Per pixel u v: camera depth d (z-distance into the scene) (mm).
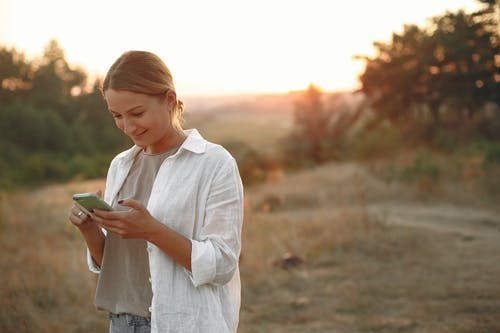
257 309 5344
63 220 10031
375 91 27016
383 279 6078
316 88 36812
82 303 5184
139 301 1831
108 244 1906
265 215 9539
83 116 58531
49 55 62875
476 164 13094
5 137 46938
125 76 1660
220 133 73000
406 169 13883
